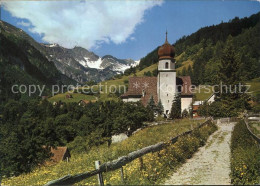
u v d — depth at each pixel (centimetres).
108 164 989
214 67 14812
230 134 2869
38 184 1316
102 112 5325
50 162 3528
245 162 1070
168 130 3362
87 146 4294
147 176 1065
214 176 1149
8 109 9038
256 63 13625
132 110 4738
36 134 4172
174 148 1487
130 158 1131
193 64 18900
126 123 4478
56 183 805
